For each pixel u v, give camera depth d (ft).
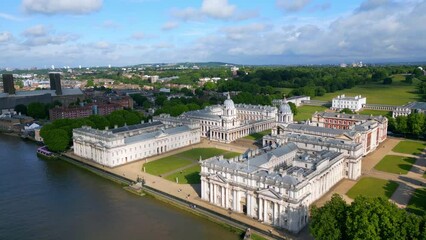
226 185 525.75
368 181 636.07
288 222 455.22
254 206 497.87
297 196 452.35
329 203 416.87
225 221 491.31
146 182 651.66
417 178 646.33
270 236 445.78
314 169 538.88
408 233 353.72
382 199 396.57
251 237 444.14
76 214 527.81
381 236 362.53
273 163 607.78
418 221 358.84
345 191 588.50
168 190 609.83
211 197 551.59
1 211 540.52
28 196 599.57
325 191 578.66
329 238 378.94
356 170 649.61
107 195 601.62
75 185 652.89
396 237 350.84
